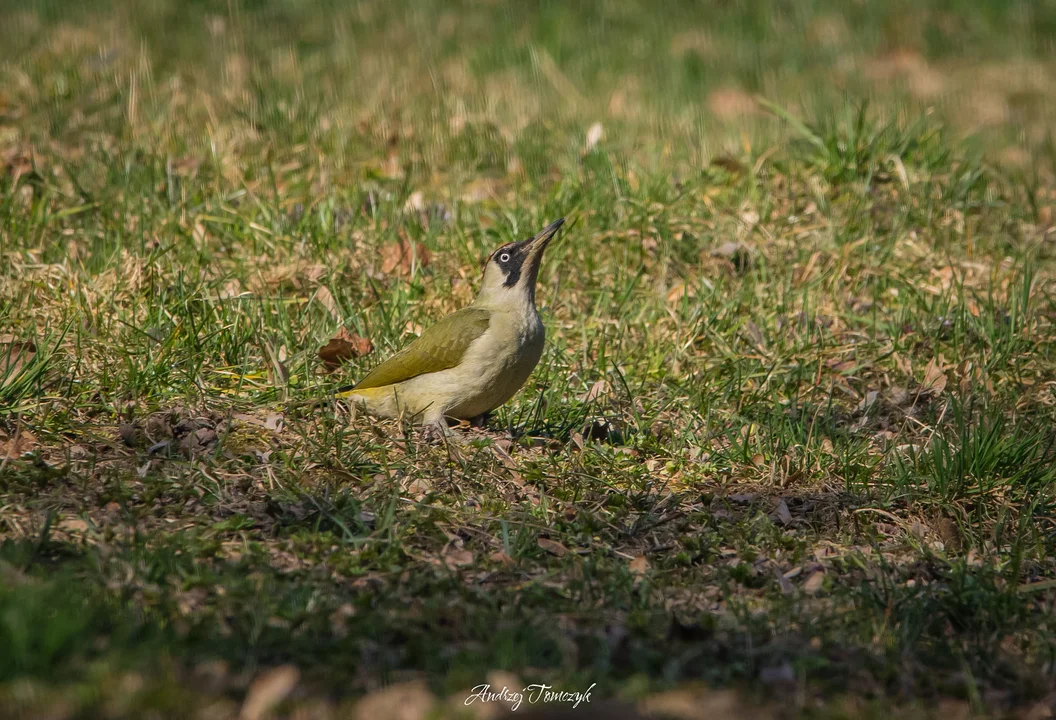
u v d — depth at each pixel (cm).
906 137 2005
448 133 2142
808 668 835
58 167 1880
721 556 1045
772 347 1533
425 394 1268
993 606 938
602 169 1956
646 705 759
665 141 2239
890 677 841
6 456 1100
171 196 1777
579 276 1664
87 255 1584
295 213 1766
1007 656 888
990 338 1537
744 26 3372
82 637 766
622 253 1709
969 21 3478
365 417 1280
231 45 2755
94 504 1037
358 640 823
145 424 1191
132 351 1360
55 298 1456
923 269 1758
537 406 1330
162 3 3067
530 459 1227
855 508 1148
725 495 1179
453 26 3166
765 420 1359
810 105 2667
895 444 1274
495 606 899
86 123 2044
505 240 1727
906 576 1022
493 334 1250
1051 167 2288
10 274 1499
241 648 794
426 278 1625
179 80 2314
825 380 1480
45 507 1021
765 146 2075
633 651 837
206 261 1598
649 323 1565
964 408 1375
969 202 1925
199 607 862
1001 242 1853
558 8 3397
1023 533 1105
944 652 882
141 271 1504
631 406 1344
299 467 1141
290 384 1346
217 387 1329
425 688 768
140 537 958
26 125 2036
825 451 1273
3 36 2641
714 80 2920
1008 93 2928
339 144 2058
